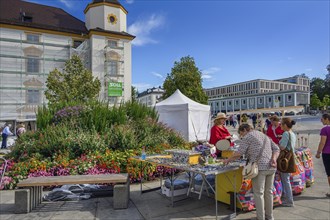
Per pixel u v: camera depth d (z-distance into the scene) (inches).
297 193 236.5
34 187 217.6
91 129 370.3
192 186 244.2
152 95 3887.8
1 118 1152.2
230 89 4281.5
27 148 328.5
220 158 219.5
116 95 1332.4
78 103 460.1
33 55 1254.9
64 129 352.8
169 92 1546.5
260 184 175.6
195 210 205.9
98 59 1362.0
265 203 180.5
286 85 4097.0
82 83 1118.4
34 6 1412.4
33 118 1193.4
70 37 1352.1
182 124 577.6
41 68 1268.5
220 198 222.5
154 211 205.5
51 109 438.6
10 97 1189.7
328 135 222.2
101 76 1363.2
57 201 233.8
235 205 192.1
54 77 1101.7
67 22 1427.2
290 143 204.1
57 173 281.7
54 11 1456.7
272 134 257.1
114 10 1429.6
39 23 1316.4
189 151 218.7
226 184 216.4
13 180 272.8
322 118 228.5
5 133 671.1
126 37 1421.0
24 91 1220.5
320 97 4045.3
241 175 199.5
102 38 1374.3
